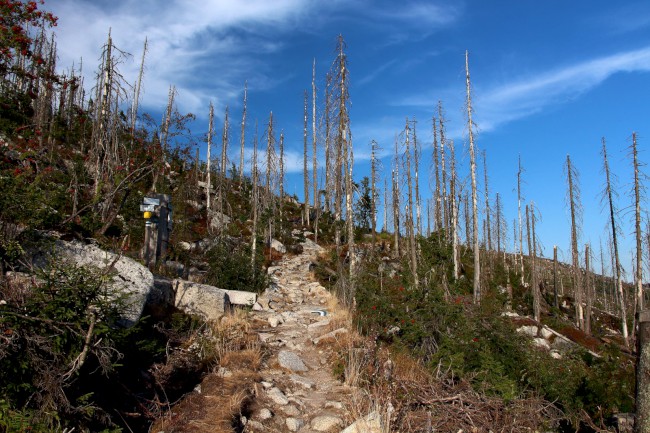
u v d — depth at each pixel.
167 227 13.48
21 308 4.84
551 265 60.34
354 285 13.74
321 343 10.34
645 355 4.20
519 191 39.78
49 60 24.00
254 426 6.32
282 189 29.97
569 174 34.09
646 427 4.11
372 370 8.16
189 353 7.98
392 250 35.62
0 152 8.85
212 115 31.75
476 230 25.38
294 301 16.45
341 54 16.33
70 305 5.12
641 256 28.83
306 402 7.39
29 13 9.81
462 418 6.53
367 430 5.75
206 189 32.31
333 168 17.44
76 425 4.71
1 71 10.46
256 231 22.08
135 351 6.92
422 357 9.70
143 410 5.92
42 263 7.05
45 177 10.05
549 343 18.56
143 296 8.00
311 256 28.25
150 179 21.27
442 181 30.62
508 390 7.28
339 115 16.50
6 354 4.34
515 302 35.72
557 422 7.57
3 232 6.40
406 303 11.36
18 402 4.41
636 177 29.16
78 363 4.76
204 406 6.46
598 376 10.42
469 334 9.58
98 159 12.86
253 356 8.64
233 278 15.90
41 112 19.80
